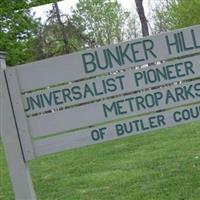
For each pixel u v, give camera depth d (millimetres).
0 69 5664
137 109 5664
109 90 5664
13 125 5684
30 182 5762
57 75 5672
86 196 8852
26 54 31297
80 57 5668
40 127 5699
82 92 5676
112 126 5672
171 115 5676
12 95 5668
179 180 8906
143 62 5668
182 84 5680
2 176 12047
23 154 5699
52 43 38500
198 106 5676
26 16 31500
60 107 5688
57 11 38375
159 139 14102
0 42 29406
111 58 5664
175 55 5680
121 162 11477
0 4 30062
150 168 10289
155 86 5668
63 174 11164
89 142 5684
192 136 13805
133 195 8398
